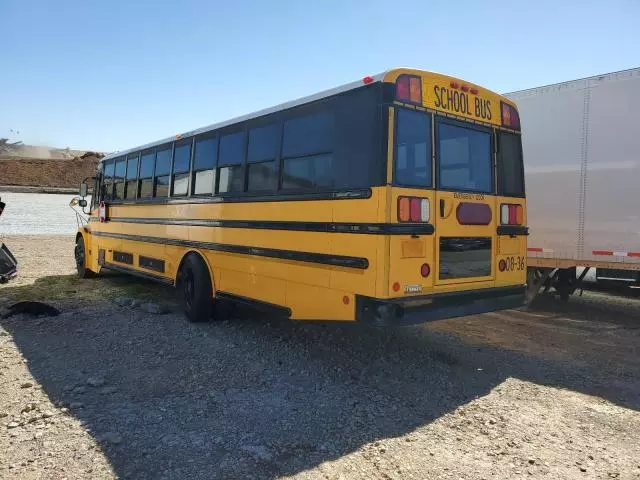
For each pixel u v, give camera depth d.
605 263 7.77
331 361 5.58
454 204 5.07
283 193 5.64
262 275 5.95
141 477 3.19
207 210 7.05
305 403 4.43
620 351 6.26
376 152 4.55
